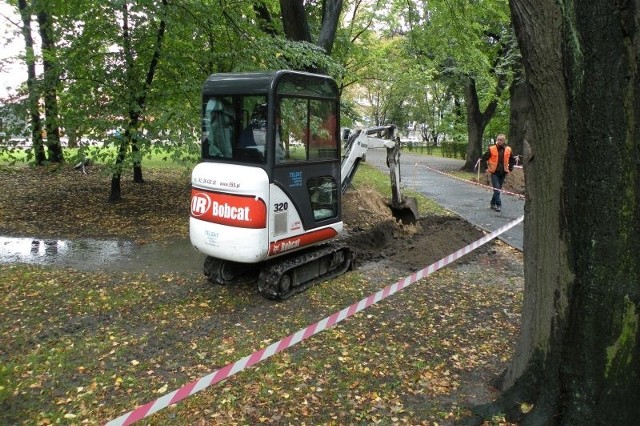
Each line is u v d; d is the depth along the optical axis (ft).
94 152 36.29
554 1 9.77
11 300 20.54
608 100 9.40
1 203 40.14
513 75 63.41
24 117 37.58
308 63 35.58
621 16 9.07
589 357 10.11
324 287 22.52
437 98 138.62
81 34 37.45
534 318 11.34
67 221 35.58
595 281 9.93
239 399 13.28
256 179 19.36
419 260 26.91
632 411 9.72
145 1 32.76
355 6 65.46
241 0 39.45
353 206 37.76
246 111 20.13
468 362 15.16
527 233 11.50
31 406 13.23
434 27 45.34
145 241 30.89
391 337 17.04
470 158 76.48
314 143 22.18
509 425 11.30
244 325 18.31
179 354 16.06
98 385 14.19
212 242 20.33
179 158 33.86
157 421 12.39
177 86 37.42
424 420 12.17
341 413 12.62
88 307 19.88
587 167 9.80
